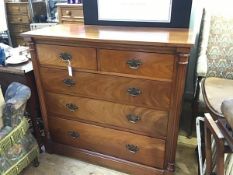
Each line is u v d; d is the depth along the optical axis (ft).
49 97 5.15
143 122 4.50
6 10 9.14
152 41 3.72
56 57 4.58
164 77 3.95
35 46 4.65
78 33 4.49
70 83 4.74
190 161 5.50
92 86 4.57
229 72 5.78
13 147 4.65
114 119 4.74
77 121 5.15
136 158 4.96
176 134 4.38
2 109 4.43
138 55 3.94
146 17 4.99
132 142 4.82
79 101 4.88
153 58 3.88
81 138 5.33
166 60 3.82
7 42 9.50
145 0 4.87
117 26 5.20
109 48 4.08
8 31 9.41
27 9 8.91
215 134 2.85
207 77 5.71
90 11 5.31
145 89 4.18
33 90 5.26
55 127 5.51
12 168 4.63
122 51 4.02
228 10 5.70
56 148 5.74
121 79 4.26
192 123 6.03
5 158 4.49
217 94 4.86
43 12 9.01
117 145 5.00
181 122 6.68
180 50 3.62
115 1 5.06
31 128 5.73
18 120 4.65
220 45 5.72
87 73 4.48
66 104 5.05
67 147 5.59
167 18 4.88
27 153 5.02
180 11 4.74
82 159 5.59
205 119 3.25
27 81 5.04
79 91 4.75
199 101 5.54
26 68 5.03
